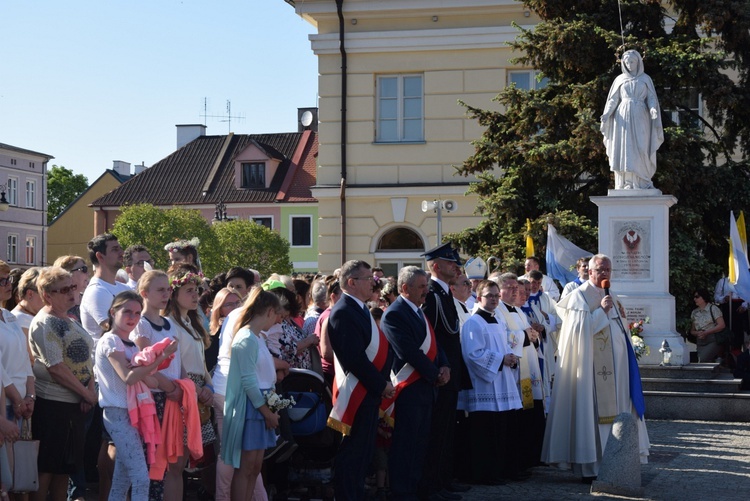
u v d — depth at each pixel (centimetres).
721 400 1566
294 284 1079
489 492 1013
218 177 6222
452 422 984
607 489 995
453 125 2791
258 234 5041
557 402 1111
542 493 1009
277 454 853
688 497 977
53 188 8231
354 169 2847
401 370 893
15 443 743
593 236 2058
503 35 2739
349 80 2842
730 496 980
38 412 795
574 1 2222
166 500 760
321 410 876
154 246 5022
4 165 7000
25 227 7212
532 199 2228
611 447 1003
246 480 777
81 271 917
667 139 2067
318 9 2827
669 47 2122
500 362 1040
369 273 857
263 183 6066
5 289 778
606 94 2114
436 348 910
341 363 841
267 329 802
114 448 762
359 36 2814
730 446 1297
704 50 2192
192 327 809
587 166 2162
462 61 2778
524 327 1135
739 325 1891
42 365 796
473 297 1264
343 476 841
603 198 1661
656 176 2056
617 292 1661
